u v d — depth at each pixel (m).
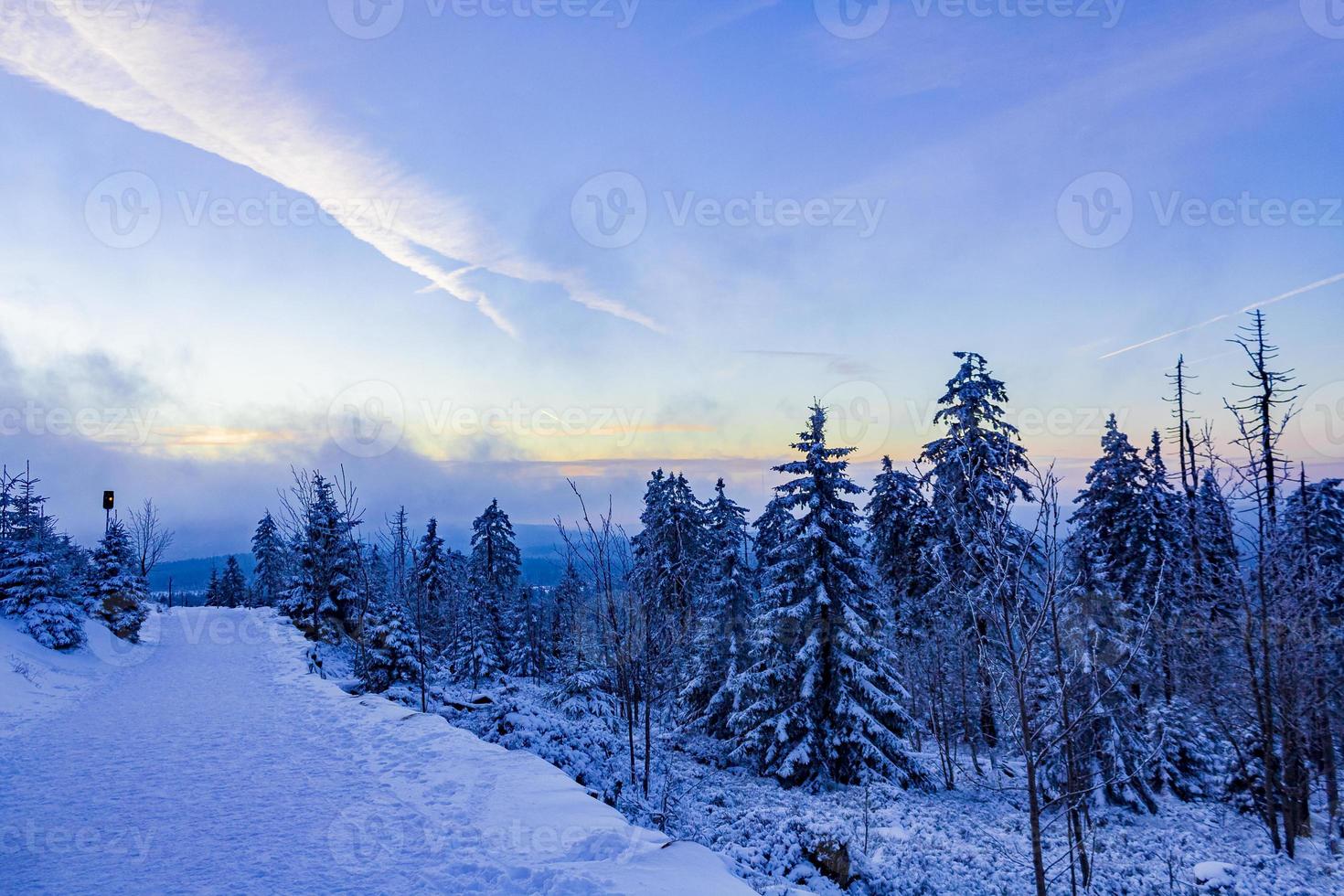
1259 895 13.64
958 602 20.89
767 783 20.73
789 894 10.41
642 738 24.52
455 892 6.25
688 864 6.99
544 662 45.97
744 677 22.42
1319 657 15.40
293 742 12.45
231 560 84.19
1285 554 15.55
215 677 21.05
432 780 9.88
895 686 20.81
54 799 9.09
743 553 27.97
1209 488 17.08
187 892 6.23
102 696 17.77
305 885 6.39
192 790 9.48
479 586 44.72
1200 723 20.58
